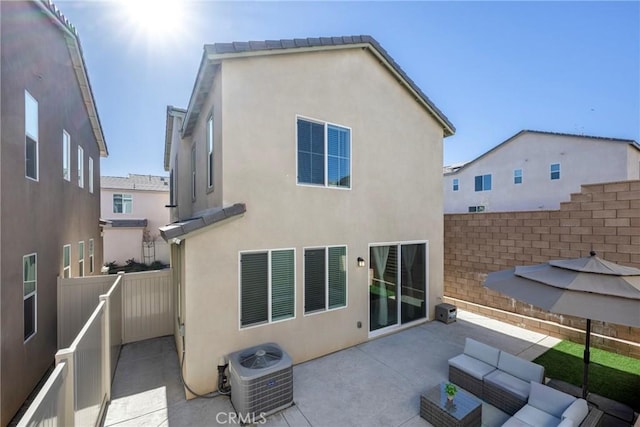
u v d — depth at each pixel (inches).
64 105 373.1
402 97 378.6
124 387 247.0
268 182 267.0
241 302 251.4
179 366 282.8
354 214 327.0
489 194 1055.0
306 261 290.5
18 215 236.5
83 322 325.7
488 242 426.3
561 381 237.1
